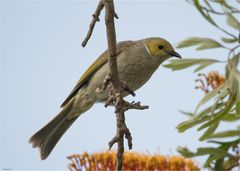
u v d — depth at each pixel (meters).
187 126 7.44
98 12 6.26
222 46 7.38
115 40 6.07
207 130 7.52
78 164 8.68
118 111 6.32
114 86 6.43
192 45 7.55
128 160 8.78
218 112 7.46
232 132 7.92
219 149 7.66
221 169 7.84
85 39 6.32
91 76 10.41
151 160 8.70
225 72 7.18
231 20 7.05
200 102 7.11
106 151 8.80
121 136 6.22
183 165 8.48
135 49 10.59
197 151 7.65
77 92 10.59
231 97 6.97
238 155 7.75
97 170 8.66
